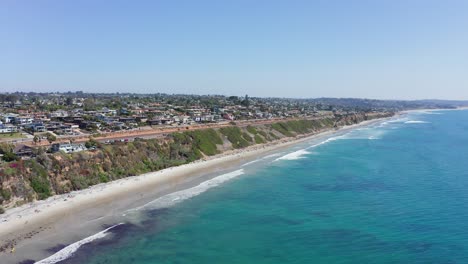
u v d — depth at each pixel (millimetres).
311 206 72438
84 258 49375
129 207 70500
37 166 74188
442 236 56375
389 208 70375
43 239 54438
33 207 66750
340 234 57906
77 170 82188
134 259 49531
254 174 101938
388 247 52750
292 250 52438
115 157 93938
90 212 66562
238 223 63219
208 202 75125
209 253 51594
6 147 82125
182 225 62156
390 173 102312
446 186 86500
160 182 90188
